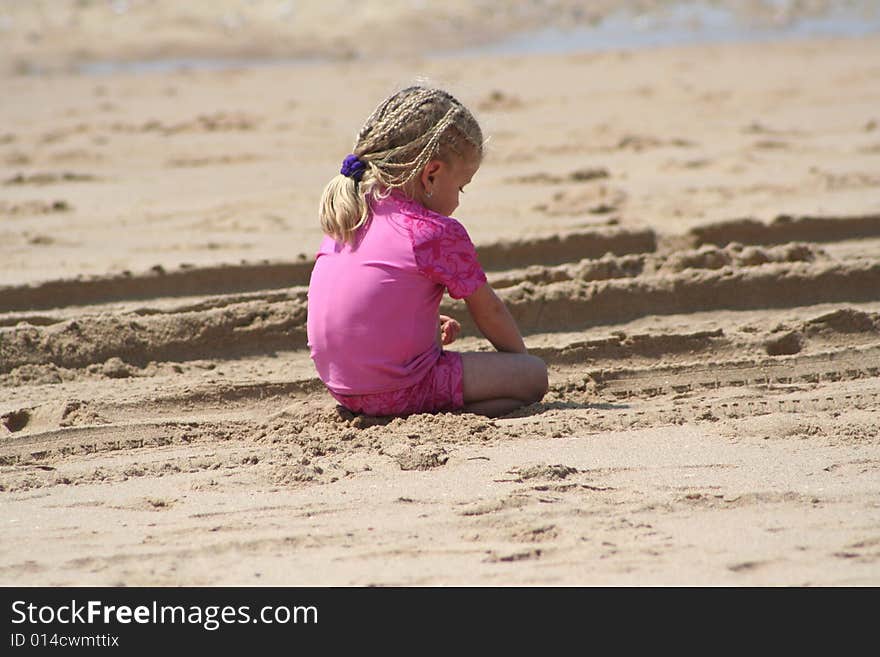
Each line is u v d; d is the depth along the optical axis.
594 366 19.31
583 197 29.75
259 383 18.19
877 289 22.27
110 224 28.08
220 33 64.62
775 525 12.34
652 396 18.09
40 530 12.63
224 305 20.94
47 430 16.09
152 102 46.78
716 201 29.31
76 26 64.88
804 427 15.62
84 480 14.38
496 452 14.92
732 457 14.59
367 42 63.50
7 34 63.03
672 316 21.56
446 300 20.88
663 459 14.55
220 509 13.15
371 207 15.78
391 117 15.54
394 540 12.14
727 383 18.41
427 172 15.73
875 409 16.64
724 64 54.09
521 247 24.28
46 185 32.78
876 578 11.12
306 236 26.78
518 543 11.99
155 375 19.22
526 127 40.56
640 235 24.83
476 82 50.56
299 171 34.62
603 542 11.97
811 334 20.09
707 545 11.88
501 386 16.48
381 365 15.70
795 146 36.47
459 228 15.66
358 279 15.61
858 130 39.09
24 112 44.56
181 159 35.97
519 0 72.62
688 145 37.12
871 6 72.31
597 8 72.38
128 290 22.08
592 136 38.75
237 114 42.88
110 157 36.56
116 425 16.31
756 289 21.98
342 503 13.22
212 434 16.28
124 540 12.30
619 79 50.56
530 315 21.12
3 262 24.20
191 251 25.36
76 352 19.28
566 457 14.68
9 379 18.61
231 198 30.81
